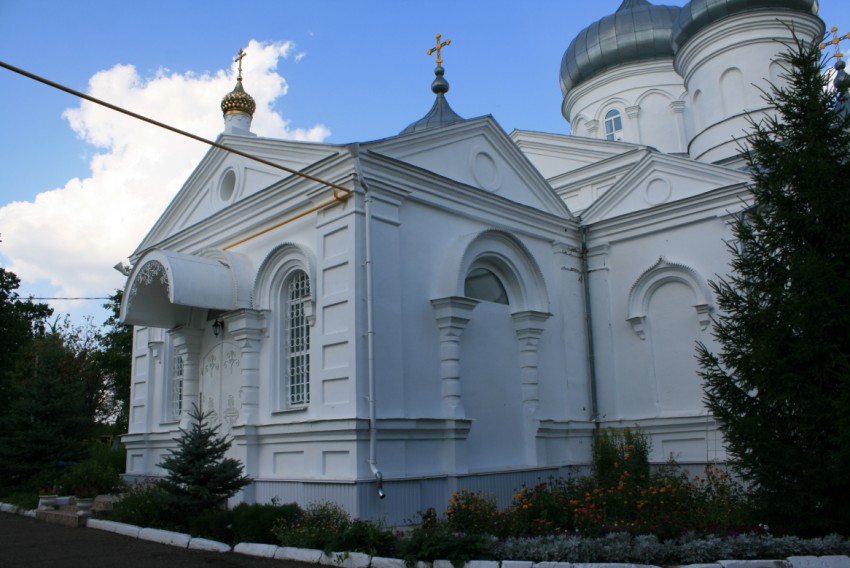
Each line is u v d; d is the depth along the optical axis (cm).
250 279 1564
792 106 1080
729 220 1697
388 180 1433
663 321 1798
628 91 2786
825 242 1011
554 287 1845
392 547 998
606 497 1107
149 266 1561
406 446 1338
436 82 2628
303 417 1392
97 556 1059
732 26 2158
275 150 1583
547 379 1750
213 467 1266
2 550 1112
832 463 936
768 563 862
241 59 1891
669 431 1717
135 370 2017
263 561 1020
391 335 1362
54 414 1903
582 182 2400
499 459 1571
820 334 952
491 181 1714
